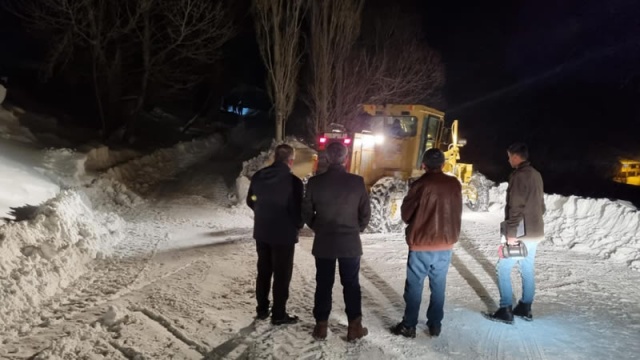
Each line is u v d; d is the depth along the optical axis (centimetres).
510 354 493
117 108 2358
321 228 493
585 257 878
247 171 1505
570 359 484
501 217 1280
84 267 687
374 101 2244
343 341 507
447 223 509
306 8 1923
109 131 2131
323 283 502
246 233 1021
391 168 1120
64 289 595
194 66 2666
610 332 551
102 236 851
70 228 743
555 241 975
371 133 1088
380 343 507
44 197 863
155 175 1909
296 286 681
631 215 938
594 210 1025
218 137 3312
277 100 1897
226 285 669
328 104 2019
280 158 536
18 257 562
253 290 657
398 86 2397
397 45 2420
